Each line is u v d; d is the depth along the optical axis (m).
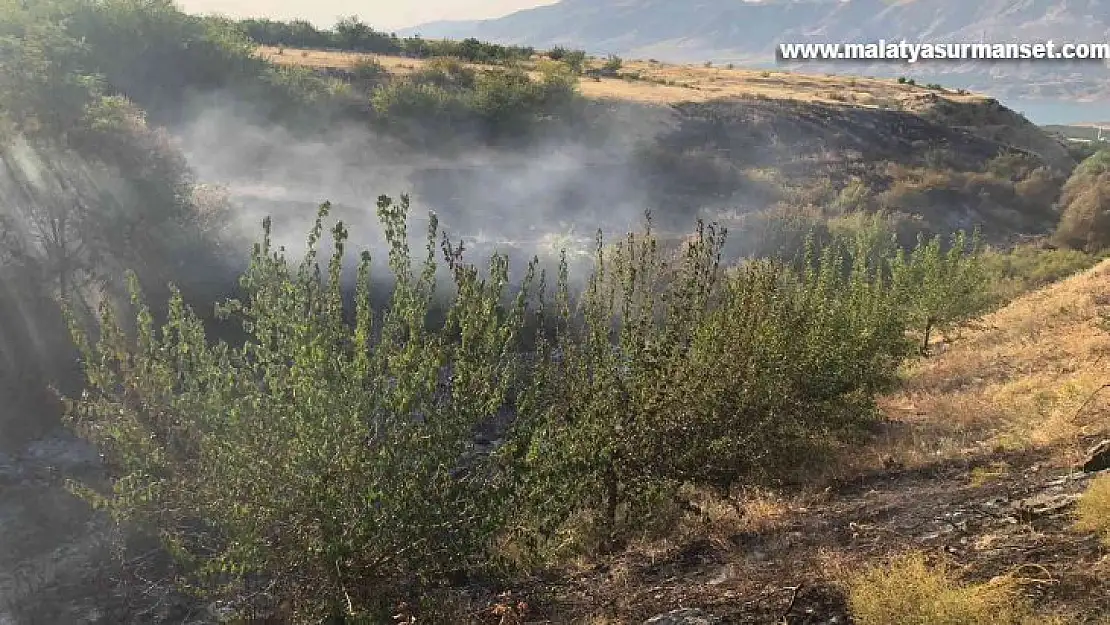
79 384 18.59
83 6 45.25
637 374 8.95
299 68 55.88
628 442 9.12
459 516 6.59
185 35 49.19
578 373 8.70
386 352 6.59
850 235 40.28
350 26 81.44
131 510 6.30
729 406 9.80
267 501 6.05
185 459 6.40
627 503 9.73
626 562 8.46
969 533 6.75
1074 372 14.54
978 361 18.64
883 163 62.12
